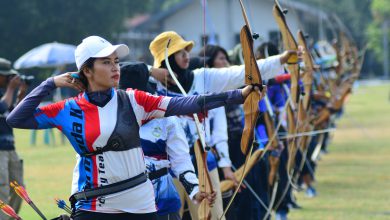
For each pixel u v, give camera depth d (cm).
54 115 578
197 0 5812
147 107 582
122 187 575
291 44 794
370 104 4253
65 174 1708
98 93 576
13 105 1017
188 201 799
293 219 1123
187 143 725
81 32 5053
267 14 5350
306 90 948
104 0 5072
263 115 982
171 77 782
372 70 8994
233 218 863
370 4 9069
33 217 1156
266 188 1011
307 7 4397
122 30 5350
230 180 839
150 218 589
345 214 1158
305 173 1343
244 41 584
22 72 4834
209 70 808
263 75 793
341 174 1619
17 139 2897
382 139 2352
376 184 1461
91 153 573
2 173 985
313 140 1395
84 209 580
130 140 575
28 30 4922
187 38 5928
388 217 1123
